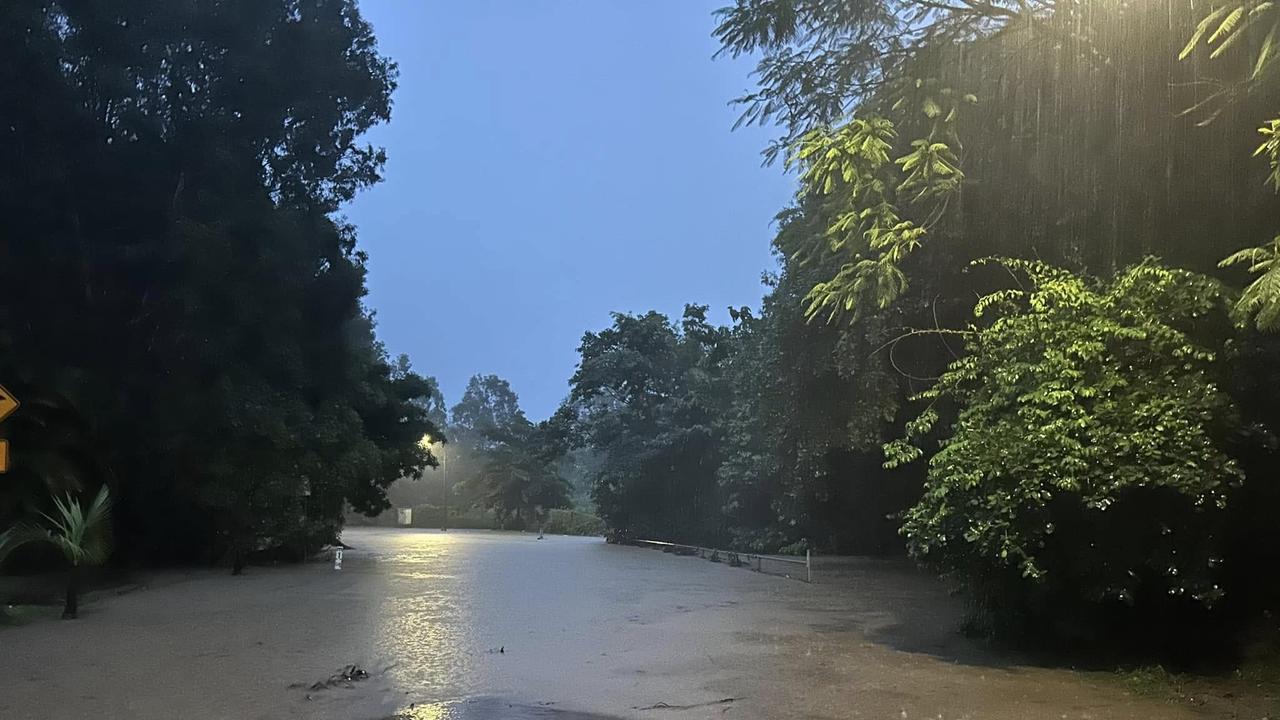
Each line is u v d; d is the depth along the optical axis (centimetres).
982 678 943
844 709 801
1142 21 1067
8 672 959
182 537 2581
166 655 1067
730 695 859
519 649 1120
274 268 2369
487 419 12000
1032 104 1216
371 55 2797
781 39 1257
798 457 2327
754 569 2581
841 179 1278
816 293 1311
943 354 1617
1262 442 922
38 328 2194
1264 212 1034
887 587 2014
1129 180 1130
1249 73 959
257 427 2311
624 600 1714
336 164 2788
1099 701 832
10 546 1470
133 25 2191
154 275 2309
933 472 1032
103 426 2183
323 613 1489
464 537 5534
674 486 4469
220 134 2369
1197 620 1050
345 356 2866
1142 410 899
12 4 1936
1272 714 781
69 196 2184
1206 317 957
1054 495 923
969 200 1319
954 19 1220
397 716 769
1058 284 1033
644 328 4859
